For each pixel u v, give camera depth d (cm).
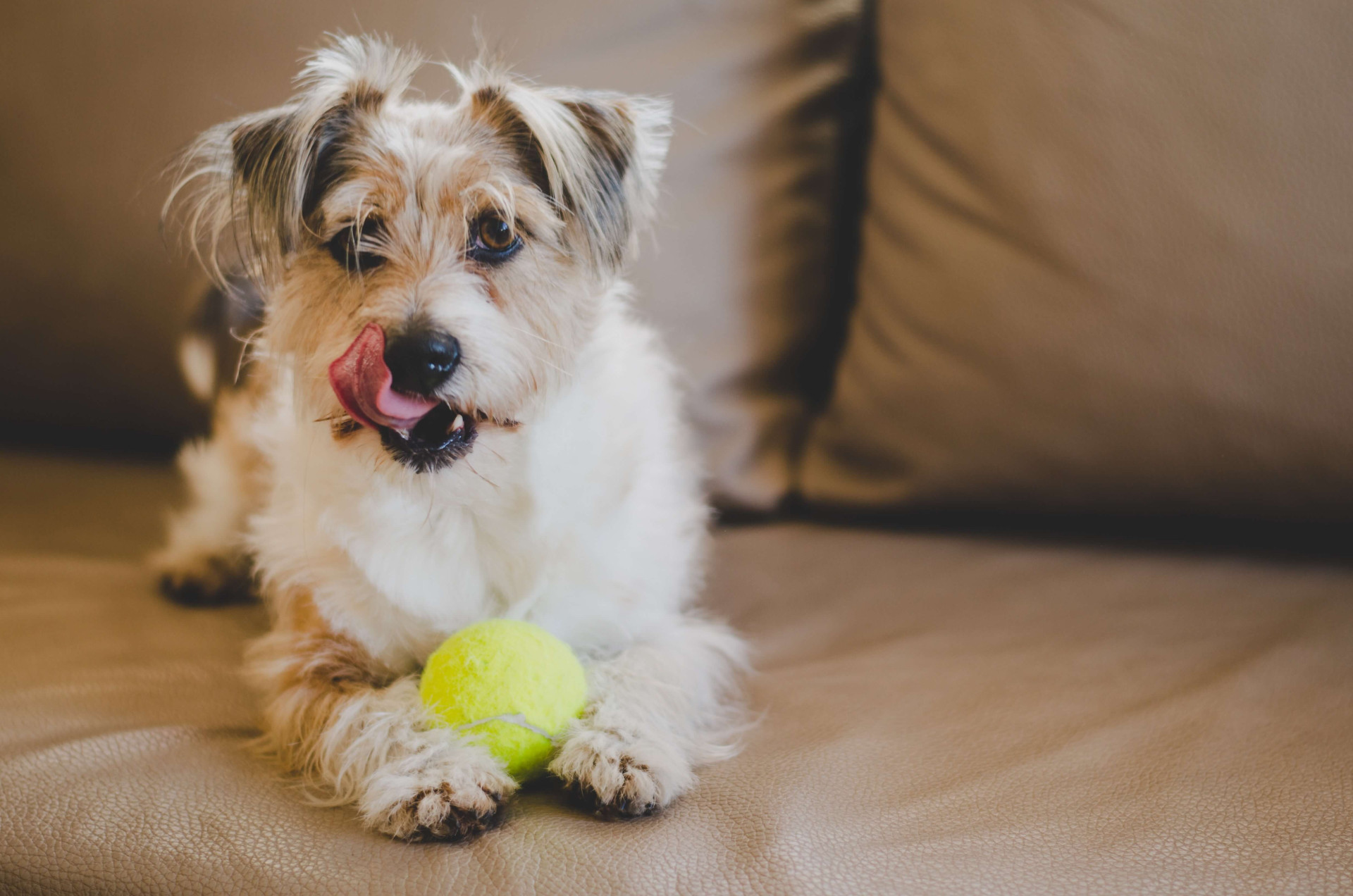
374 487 144
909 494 200
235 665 158
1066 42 179
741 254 213
